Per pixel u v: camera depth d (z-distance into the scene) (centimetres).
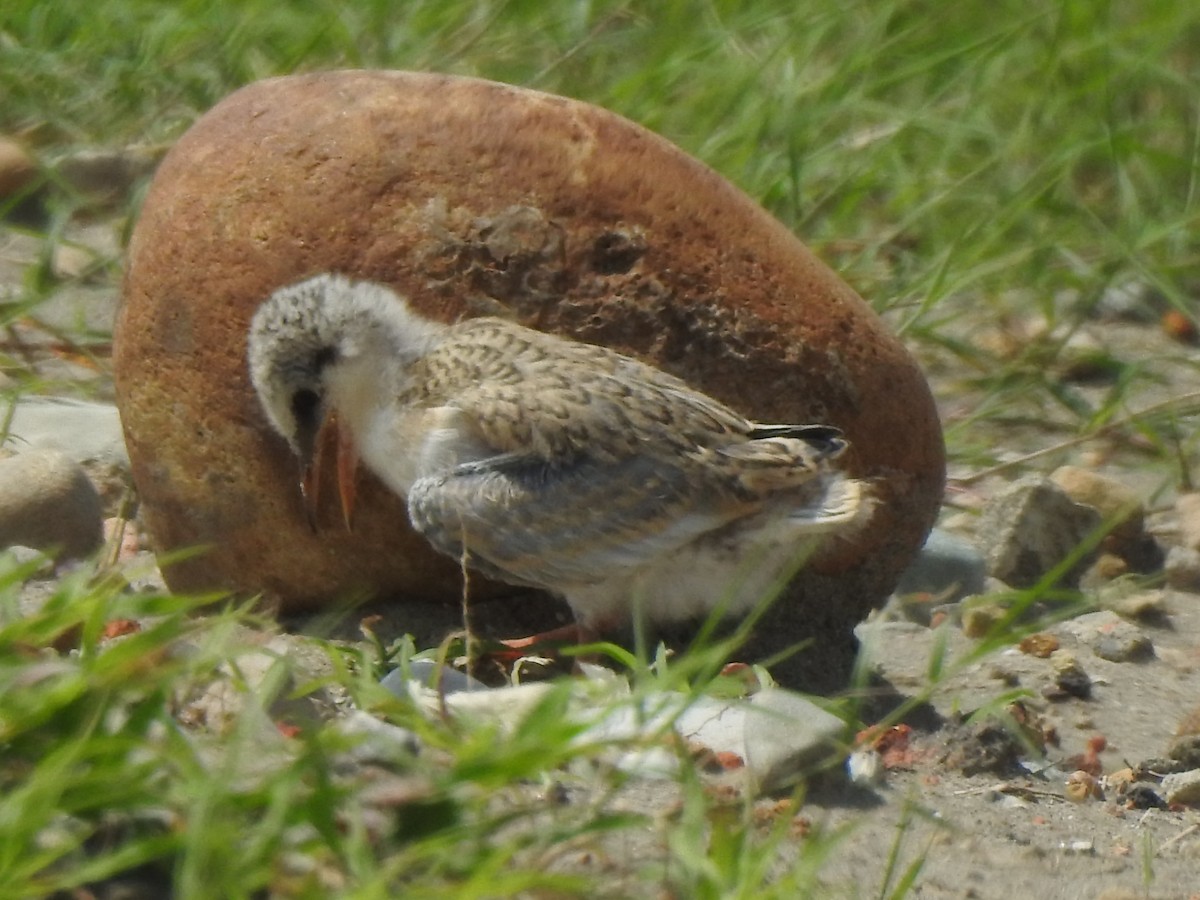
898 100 1905
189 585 1091
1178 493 1394
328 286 1014
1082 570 1252
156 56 1816
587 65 1848
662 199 1054
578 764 861
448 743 777
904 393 1072
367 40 1820
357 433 1034
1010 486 1270
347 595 1074
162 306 1057
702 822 768
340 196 1044
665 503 966
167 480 1071
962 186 1747
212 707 851
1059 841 903
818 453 980
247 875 675
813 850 761
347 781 775
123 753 716
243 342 1043
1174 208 1786
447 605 1089
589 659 1014
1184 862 889
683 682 902
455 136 1052
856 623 1084
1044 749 1011
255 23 1822
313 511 1038
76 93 1809
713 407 996
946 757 976
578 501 970
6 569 888
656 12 1914
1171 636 1184
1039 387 1559
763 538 979
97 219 1695
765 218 1084
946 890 840
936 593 1189
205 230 1052
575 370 993
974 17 2011
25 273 1553
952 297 1673
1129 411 1510
